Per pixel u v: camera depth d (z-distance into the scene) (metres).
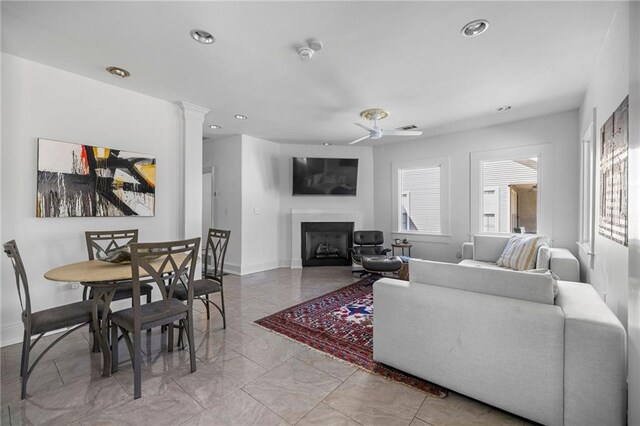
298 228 5.70
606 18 2.00
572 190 3.84
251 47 2.36
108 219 3.04
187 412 1.65
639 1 1.39
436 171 5.22
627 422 1.33
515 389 1.54
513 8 1.90
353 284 4.43
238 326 2.86
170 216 3.56
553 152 3.97
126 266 2.26
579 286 1.91
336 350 2.37
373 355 2.12
